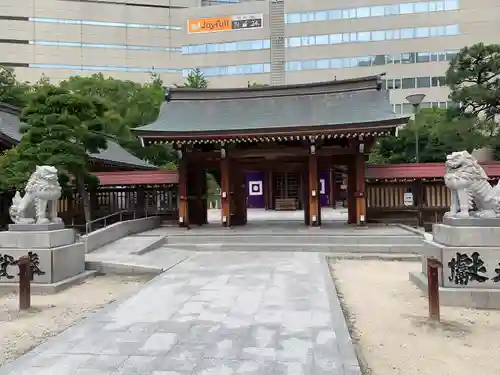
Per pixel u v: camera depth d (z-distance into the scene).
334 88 26.14
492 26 64.19
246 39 71.50
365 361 6.21
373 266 14.51
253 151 23.00
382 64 67.25
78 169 20.39
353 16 68.12
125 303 9.33
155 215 25.33
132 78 72.19
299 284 11.12
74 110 19.94
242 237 19.22
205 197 25.23
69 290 11.43
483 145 34.66
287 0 70.19
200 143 23.44
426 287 10.22
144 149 40.97
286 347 6.50
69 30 70.44
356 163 22.50
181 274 12.70
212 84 72.19
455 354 6.46
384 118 21.30
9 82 43.66
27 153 18.61
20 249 11.52
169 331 7.35
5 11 68.19
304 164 24.30
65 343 6.77
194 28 73.25
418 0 66.31
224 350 6.40
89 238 16.44
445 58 65.38
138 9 72.81
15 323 8.37
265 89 26.88
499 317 8.41
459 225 9.78
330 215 31.69
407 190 23.83
